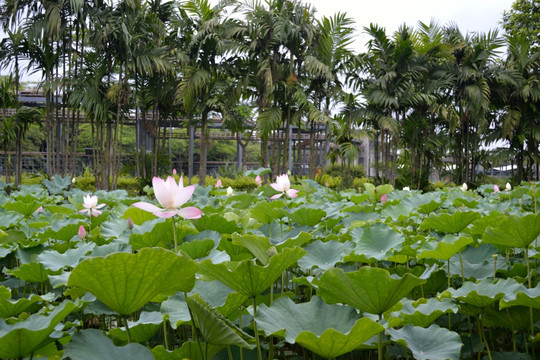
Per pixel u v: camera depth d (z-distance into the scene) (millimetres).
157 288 1235
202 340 1843
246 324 1808
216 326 1226
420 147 17109
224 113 16156
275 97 15578
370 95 15914
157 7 15867
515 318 1945
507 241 2027
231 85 16312
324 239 2838
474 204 3957
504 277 2344
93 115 15078
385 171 17203
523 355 1862
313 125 15922
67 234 2959
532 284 2299
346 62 15531
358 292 1464
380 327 1225
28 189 7492
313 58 14430
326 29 14734
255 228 3111
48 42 13555
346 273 1429
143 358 1256
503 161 18219
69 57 13750
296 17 14703
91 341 1260
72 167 14438
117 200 5613
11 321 1487
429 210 3699
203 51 15008
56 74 14086
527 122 17281
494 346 2383
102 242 2887
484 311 1889
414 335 1631
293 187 5168
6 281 2809
